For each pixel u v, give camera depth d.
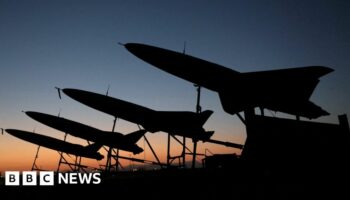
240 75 12.64
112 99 19.55
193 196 8.59
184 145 19.05
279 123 10.22
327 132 10.34
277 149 9.55
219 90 13.45
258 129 10.09
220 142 17.75
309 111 15.31
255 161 9.62
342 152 9.56
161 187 9.53
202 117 18.08
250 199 7.80
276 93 12.54
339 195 7.66
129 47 13.64
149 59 13.69
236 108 12.70
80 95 19.45
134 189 9.67
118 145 25.12
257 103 12.51
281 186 8.31
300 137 9.84
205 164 18.02
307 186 8.21
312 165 9.16
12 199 9.72
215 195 8.36
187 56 13.56
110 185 10.10
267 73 12.34
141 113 19.14
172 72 14.01
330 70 12.10
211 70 13.13
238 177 9.43
